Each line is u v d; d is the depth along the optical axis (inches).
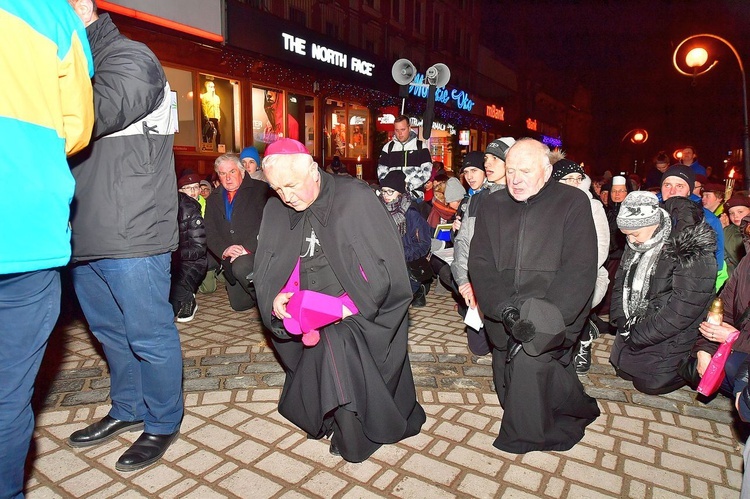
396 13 747.4
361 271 95.8
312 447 103.0
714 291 119.8
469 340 153.0
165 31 351.6
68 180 60.3
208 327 180.2
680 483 92.7
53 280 64.9
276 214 100.1
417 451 102.0
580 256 99.7
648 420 116.2
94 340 162.4
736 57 421.7
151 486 89.5
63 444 102.1
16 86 53.5
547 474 94.7
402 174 203.0
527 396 100.5
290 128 524.7
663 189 161.9
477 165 170.1
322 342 95.5
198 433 107.7
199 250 182.9
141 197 86.1
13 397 62.8
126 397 103.8
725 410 121.0
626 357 133.0
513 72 1117.7
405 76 270.1
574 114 1534.2
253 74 459.5
